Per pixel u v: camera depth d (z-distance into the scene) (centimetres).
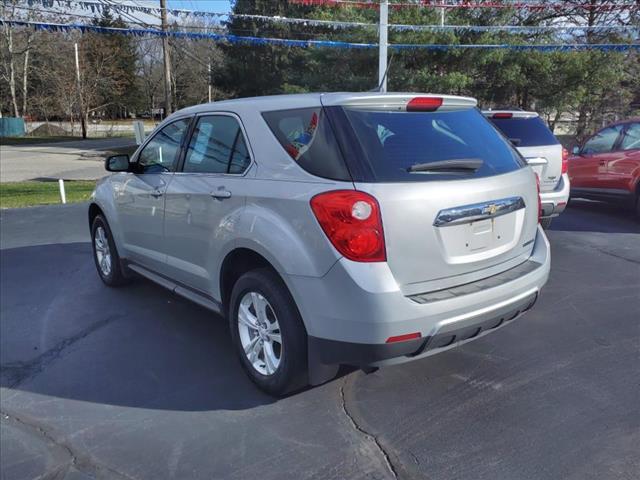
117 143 4294
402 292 286
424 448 289
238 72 3797
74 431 318
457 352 403
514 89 2264
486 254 322
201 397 351
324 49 2177
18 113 5494
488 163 339
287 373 320
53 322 486
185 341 439
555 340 421
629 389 343
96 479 275
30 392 365
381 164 293
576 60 2092
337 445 295
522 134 704
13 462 292
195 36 1484
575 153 953
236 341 362
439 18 1975
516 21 2220
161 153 453
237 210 340
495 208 321
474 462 276
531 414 318
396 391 349
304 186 301
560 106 2258
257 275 329
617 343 412
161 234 438
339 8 2350
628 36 2022
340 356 291
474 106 379
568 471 267
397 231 283
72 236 855
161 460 287
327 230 284
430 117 338
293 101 334
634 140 854
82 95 4928
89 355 418
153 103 6888
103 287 581
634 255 663
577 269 608
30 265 677
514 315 338
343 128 301
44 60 5069
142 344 435
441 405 331
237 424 318
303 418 322
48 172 2308
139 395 357
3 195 1481
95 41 4944
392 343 282
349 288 279
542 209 701
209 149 390
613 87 2366
